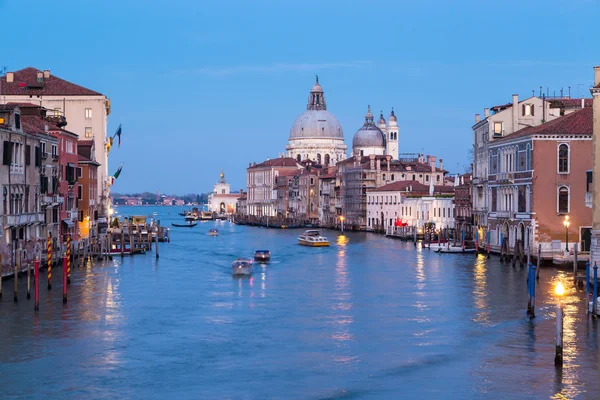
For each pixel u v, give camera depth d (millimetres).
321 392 42000
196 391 42250
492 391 41938
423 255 113938
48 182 87000
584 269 85938
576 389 42125
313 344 51844
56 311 62469
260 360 48000
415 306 65188
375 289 75562
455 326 56750
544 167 94000
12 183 74875
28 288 67062
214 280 83500
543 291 70812
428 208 161125
